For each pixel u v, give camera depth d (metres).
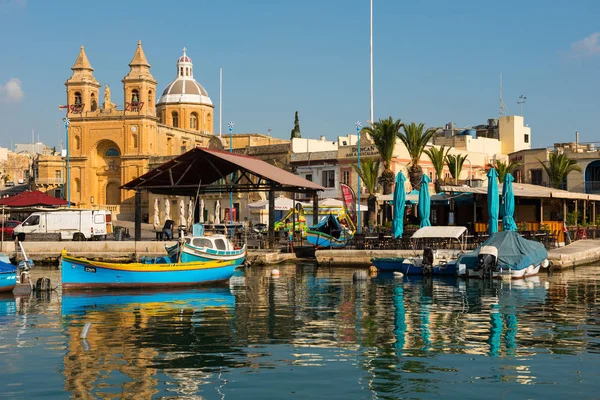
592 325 24.11
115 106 108.25
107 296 32.78
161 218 99.19
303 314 26.94
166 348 20.62
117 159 108.56
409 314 26.75
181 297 32.34
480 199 59.88
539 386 16.59
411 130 66.50
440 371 17.89
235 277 41.88
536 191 57.88
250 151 92.12
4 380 17.16
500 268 39.22
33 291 34.81
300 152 86.44
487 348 20.47
